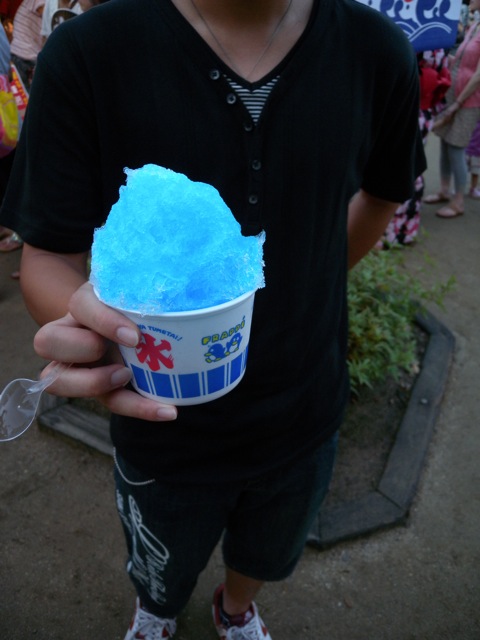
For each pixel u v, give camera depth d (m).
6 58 1.40
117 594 0.86
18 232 0.44
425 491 1.03
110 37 0.40
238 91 0.41
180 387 0.36
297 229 0.45
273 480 0.54
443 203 2.35
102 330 0.32
